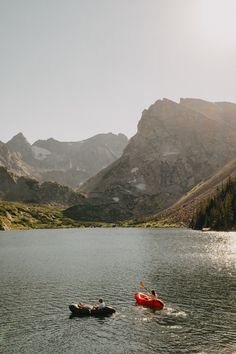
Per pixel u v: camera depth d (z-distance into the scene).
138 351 37.22
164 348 37.75
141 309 51.78
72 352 37.41
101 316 48.81
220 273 78.50
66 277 77.12
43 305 55.12
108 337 41.19
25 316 49.66
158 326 44.41
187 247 133.12
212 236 178.50
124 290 63.91
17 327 45.16
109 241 171.12
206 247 131.50
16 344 39.75
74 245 153.38
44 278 76.44
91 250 132.25
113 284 68.94
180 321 46.12
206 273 78.75
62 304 55.50
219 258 102.31
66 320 47.47
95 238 192.75
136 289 64.50
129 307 52.94
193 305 53.38
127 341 39.88
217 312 49.69
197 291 61.94
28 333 42.97
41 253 124.94
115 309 51.97
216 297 57.69
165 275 77.19
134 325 44.91
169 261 98.38
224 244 140.38
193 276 75.50
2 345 39.56
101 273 81.25
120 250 130.00
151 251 124.31
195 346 38.00
